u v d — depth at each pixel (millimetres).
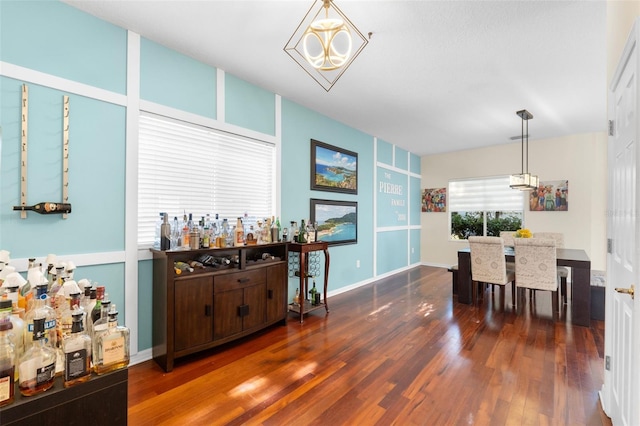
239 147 3369
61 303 1271
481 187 6543
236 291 2854
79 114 2256
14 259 1978
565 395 2053
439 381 2230
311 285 4273
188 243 2641
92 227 2322
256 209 3547
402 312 3809
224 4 2152
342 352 2703
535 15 2205
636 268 1275
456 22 2301
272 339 2996
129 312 2504
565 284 4133
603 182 5238
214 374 2336
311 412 1881
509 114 4367
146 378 2277
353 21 2295
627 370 1484
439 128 5102
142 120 2625
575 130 5184
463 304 4148
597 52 2695
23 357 1021
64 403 1048
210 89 3049
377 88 3529
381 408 1921
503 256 3893
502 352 2695
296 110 4023
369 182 5520
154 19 2346
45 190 2105
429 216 7230
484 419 1816
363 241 5340
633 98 1380
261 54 2838
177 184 2852
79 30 2250
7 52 1965
